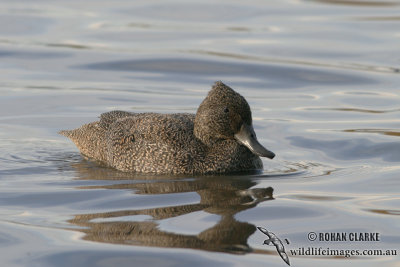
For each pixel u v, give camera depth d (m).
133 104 31.11
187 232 16.58
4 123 28.38
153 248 15.65
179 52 38.97
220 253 15.39
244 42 40.88
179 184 20.89
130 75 35.59
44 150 25.30
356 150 24.81
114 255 15.26
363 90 33.16
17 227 17.02
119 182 21.17
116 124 23.98
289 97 32.41
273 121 28.69
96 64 37.09
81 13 47.09
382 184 20.70
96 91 32.88
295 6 49.19
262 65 36.91
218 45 40.28
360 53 38.62
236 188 20.42
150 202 18.95
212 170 22.23
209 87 33.88
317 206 18.56
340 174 21.97
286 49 39.53
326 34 42.12
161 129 22.66
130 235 16.44
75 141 25.41
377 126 27.67
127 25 44.41
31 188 20.45
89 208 18.47
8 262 14.97
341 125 27.94
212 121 22.27
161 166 22.33
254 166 22.81
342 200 19.12
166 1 50.56
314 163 23.47
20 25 43.78
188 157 22.28
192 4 49.72
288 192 19.95
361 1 49.78
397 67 36.22
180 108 30.55
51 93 32.44
